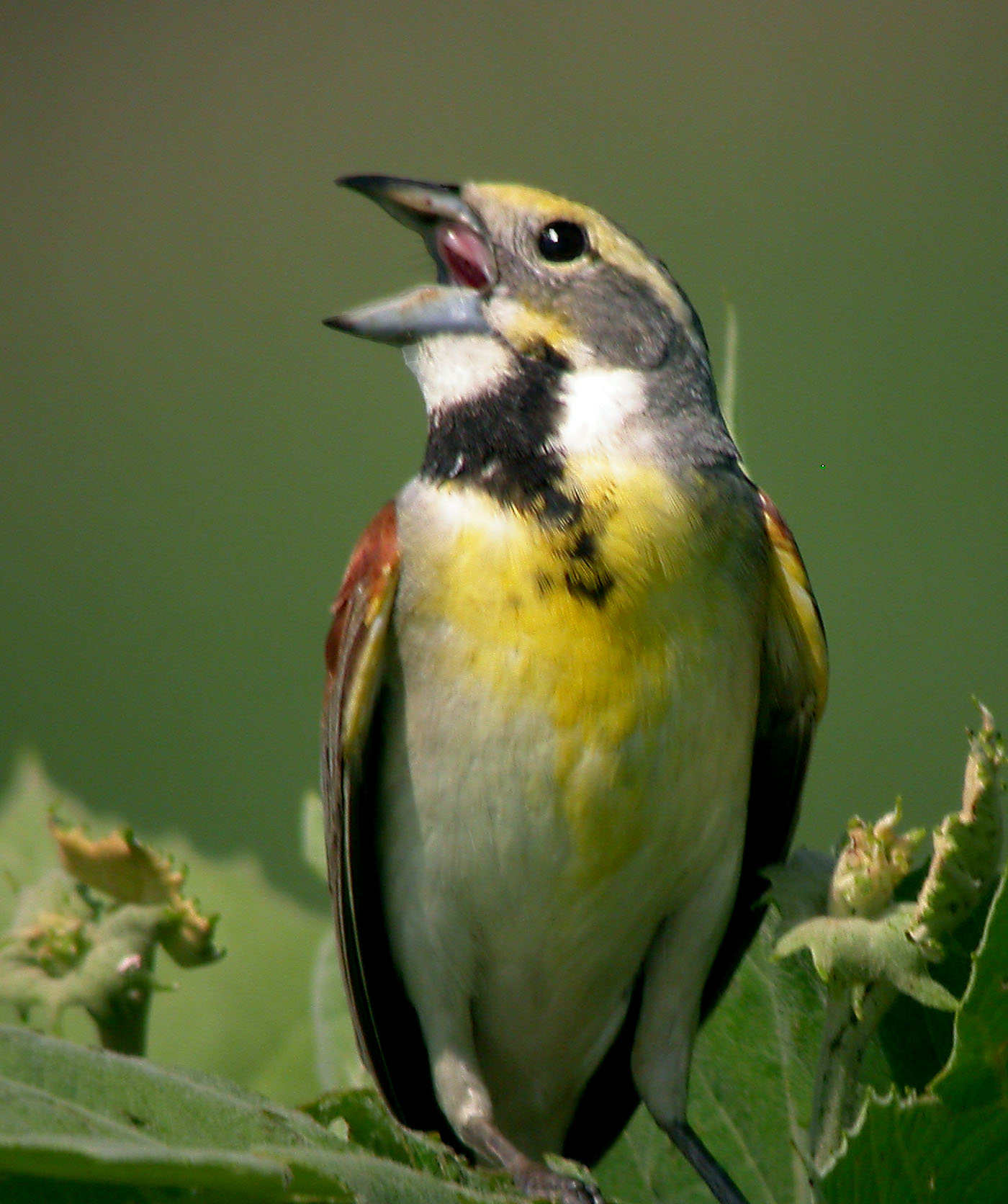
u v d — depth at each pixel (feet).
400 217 8.65
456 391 8.62
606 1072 8.67
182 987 8.50
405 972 8.63
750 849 8.65
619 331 8.62
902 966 8.41
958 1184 8.38
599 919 8.61
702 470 8.60
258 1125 8.32
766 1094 8.51
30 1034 8.32
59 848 8.42
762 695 8.64
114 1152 7.82
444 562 8.59
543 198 8.63
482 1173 8.37
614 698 8.57
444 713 8.59
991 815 8.39
